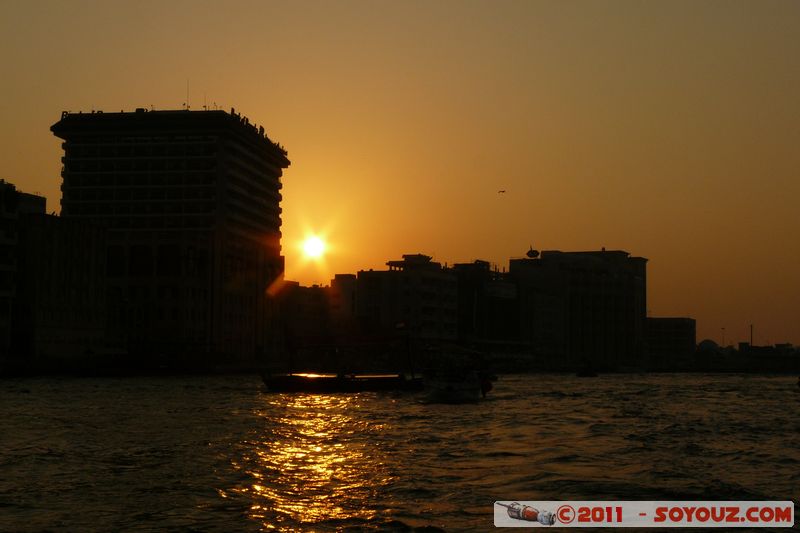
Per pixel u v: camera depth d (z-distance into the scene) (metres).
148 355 198.38
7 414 84.12
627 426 78.38
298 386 124.94
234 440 63.09
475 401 110.31
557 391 148.00
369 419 82.06
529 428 74.88
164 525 36.34
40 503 40.41
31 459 53.28
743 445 64.25
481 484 45.62
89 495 42.12
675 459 56.00
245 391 126.94
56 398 108.31
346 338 137.25
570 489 44.75
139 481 45.75
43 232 189.75
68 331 195.75
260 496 41.97
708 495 43.66
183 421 77.69
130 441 62.22
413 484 45.34
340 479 46.62
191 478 46.69
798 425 81.56
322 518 37.62
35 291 186.88
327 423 77.38
